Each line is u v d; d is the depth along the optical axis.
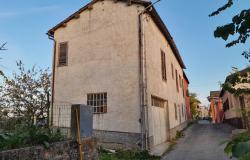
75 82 13.21
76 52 13.63
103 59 12.73
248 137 1.29
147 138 11.01
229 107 23.34
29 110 14.66
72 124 7.05
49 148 5.64
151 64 12.89
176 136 16.92
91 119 7.54
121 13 12.87
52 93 13.66
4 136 5.41
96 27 13.41
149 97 11.91
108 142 11.48
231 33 1.51
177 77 21.97
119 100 11.79
